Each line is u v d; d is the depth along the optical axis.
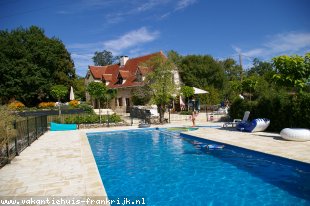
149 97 29.61
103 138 19.31
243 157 11.68
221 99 42.53
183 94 31.33
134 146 15.98
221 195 7.75
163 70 26.36
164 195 7.94
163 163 11.65
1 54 44.44
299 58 13.16
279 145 11.84
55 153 12.39
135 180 9.47
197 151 13.66
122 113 38.34
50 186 7.56
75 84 54.84
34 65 46.78
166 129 21.70
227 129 18.39
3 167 9.88
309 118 13.67
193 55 49.16
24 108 37.22
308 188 7.94
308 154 9.84
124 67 45.06
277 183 8.45
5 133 10.40
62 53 53.56
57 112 31.83
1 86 44.25
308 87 14.56
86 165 9.88
